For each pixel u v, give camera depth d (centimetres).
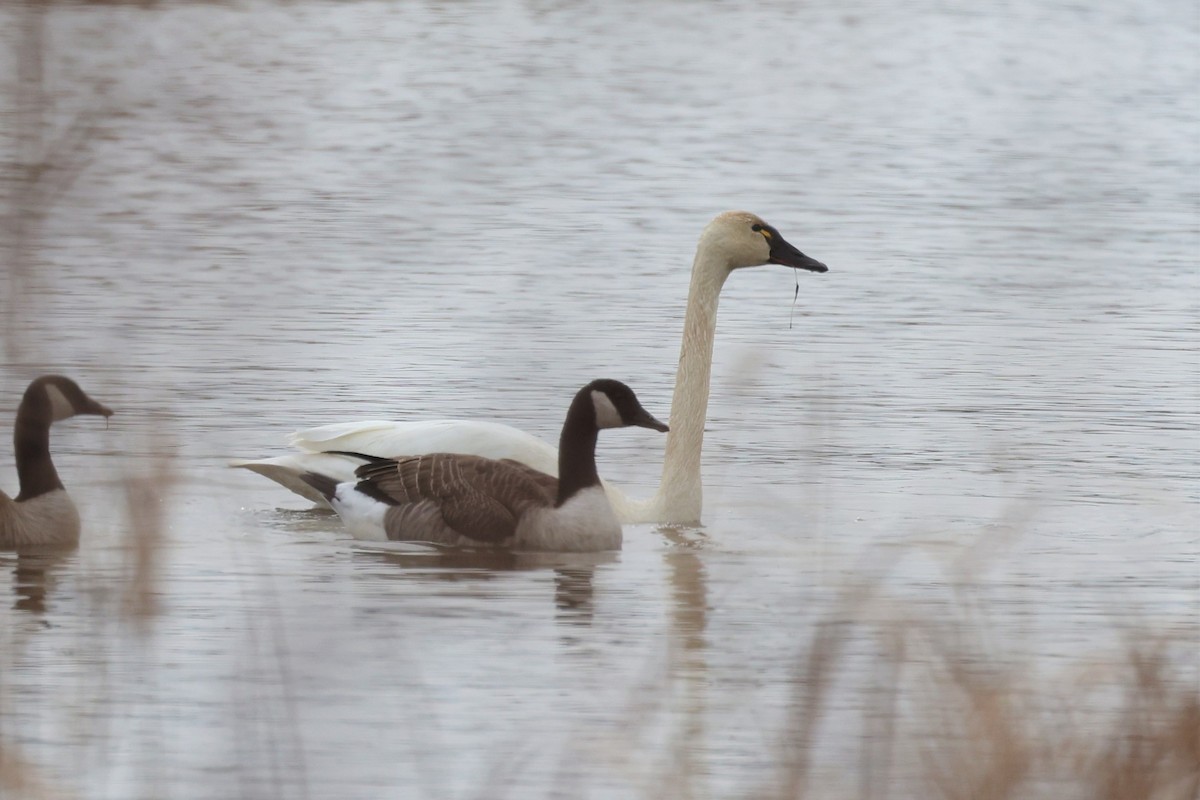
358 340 2269
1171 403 2009
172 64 1499
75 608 1238
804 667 1073
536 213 3416
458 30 6738
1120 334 2400
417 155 4131
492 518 1477
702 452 1798
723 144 4506
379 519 1509
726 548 1476
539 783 930
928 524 1526
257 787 909
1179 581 1355
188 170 3497
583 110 5056
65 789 902
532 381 2069
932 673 973
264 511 1608
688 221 3359
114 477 1217
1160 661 988
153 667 1092
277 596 1195
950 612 1219
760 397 2025
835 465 1748
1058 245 3125
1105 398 2031
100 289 2489
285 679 993
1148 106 5384
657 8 7862
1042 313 2542
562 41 6656
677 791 907
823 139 4638
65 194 894
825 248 3098
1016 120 5069
